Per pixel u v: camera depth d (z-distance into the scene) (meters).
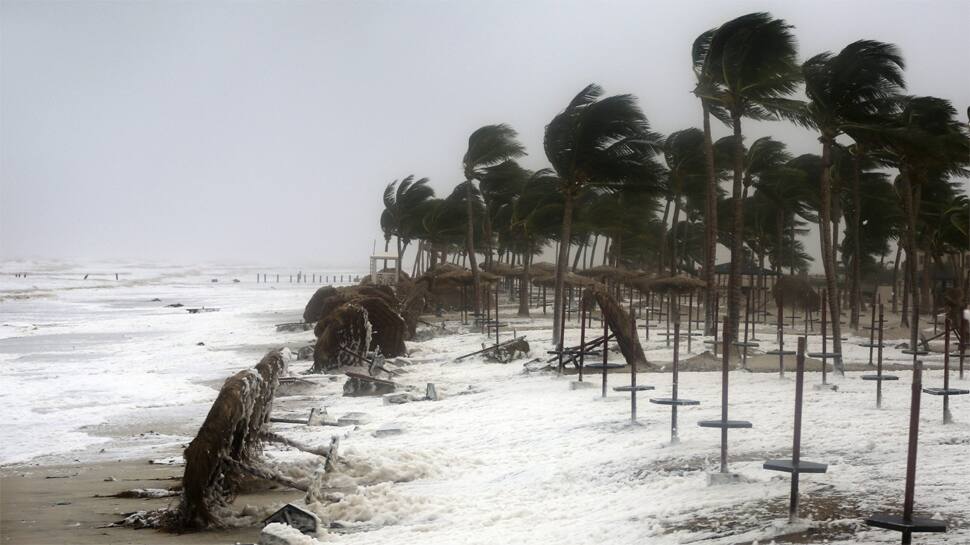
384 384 26.53
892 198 58.16
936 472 10.48
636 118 38.34
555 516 10.45
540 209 56.47
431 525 10.61
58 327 61.09
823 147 30.45
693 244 86.94
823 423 14.94
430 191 82.38
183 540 10.79
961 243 54.91
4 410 25.34
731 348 28.52
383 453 14.80
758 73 34.81
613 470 12.64
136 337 52.62
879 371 17.06
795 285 61.59
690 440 14.10
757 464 11.72
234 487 12.47
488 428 17.97
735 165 36.00
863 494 9.46
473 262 59.09
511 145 60.06
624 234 76.44
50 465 17.52
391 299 45.62
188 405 26.48
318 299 57.12
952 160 38.78
